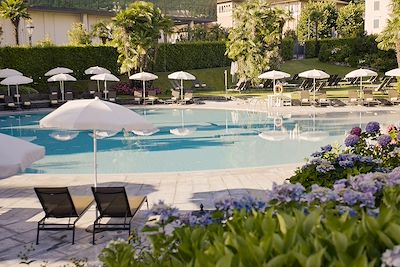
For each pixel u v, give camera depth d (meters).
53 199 6.80
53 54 33.34
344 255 2.12
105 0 54.44
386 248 2.31
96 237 7.00
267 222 2.57
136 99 28.86
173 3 61.56
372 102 25.08
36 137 19.42
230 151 15.99
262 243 2.25
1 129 21.42
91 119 7.38
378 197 3.62
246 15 33.91
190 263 2.29
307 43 49.66
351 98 25.73
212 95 31.92
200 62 41.38
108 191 6.66
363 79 39.94
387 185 3.61
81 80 34.59
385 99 25.83
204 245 2.62
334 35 59.97
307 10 60.03
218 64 42.75
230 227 2.62
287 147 16.31
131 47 31.69
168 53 39.22
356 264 1.98
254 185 9.86
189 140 18.11
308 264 2.02
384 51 42.91
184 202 8.69
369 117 21.77
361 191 3.40
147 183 10.27
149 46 31.78
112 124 7.35
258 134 18.89
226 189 9.56
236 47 34.19
